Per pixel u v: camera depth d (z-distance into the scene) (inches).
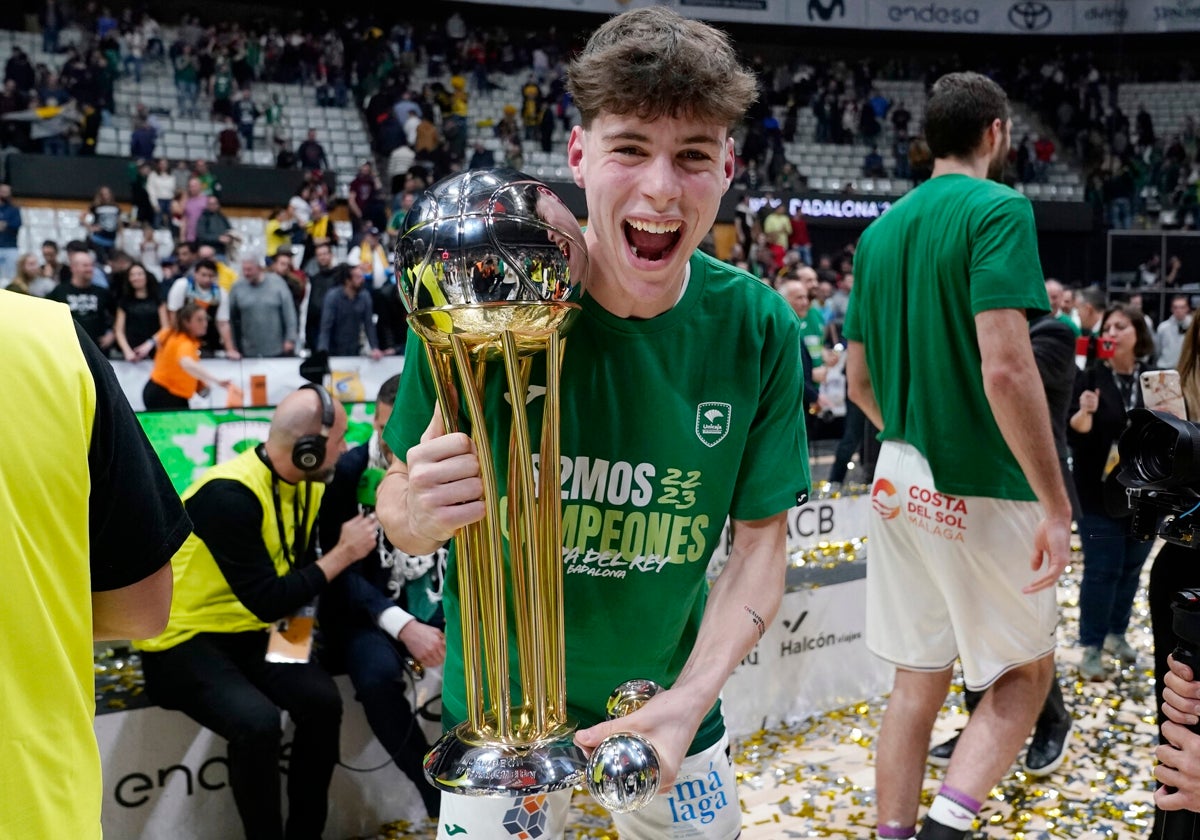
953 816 80.3
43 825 29.8
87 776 31.8
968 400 79.2
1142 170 526.3
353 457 102.2
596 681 48.7
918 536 83.0
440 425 42.8
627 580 46.3
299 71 449.1
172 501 35.6
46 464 29.7
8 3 397.4
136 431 33.8
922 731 87.9
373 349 283.1
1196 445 47.0
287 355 265.4
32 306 31.4
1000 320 73.9
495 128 483.5
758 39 565.0
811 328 248.1
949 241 77.9
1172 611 50.8
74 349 31.4
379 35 463.5
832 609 128.3
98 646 101.7
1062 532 76.4
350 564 93.1
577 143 42.1
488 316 34.2
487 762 37.3
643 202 36.9
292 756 89.5
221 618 90.4
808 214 414.9
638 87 35.4
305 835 89.5
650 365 43.5
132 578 34.2
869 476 175.0
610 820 101.3
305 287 286.7
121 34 410.0
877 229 87.6
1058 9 548.1
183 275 271.1
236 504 88.1
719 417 44.9
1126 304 156.9
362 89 458.6
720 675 42.1
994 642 81.0
